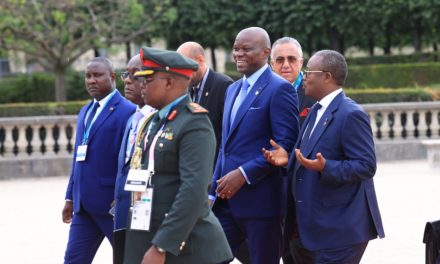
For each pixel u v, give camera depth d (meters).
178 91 10.39
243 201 13.62
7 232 22.25
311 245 12.07
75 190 14.38
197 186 10.00
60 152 35.56
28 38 50.22
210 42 65.62
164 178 10.25
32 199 28.45
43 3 49.56
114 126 14.22
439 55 62.81
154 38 65.81
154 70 10.32
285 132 13.27
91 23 52.72
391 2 61.47
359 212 12.01
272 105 13.40
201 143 10.14
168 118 10.31
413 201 25.25
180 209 9.95
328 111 12.10
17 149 35.25
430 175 31.52
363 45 74.00
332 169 11.59
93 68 14.37
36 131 35.25
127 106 14.38
